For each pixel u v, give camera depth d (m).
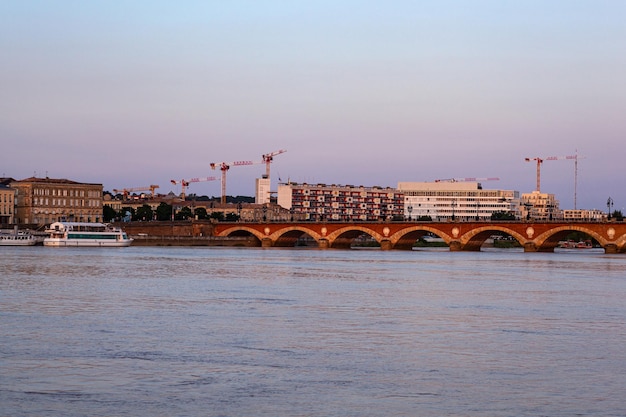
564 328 94.12
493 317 103.06
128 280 151.00
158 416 57.16
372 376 68.56
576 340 85.94
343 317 101.56
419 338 86.25
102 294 125.12
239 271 178.50
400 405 60.09
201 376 67.94
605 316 104.94
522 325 96.25
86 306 109.62
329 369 70.94
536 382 67.00
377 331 90.56
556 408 59.69
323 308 110.50
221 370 70.06
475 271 187.38
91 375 67.88
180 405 59.69
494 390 64.38
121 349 78.31
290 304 114.75
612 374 69.94
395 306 113.62
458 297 126.31
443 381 67.06
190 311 105.75
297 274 171.62
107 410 58.41
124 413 57.75
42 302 113.56
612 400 61.84
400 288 140.88
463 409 59.25
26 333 86.62
